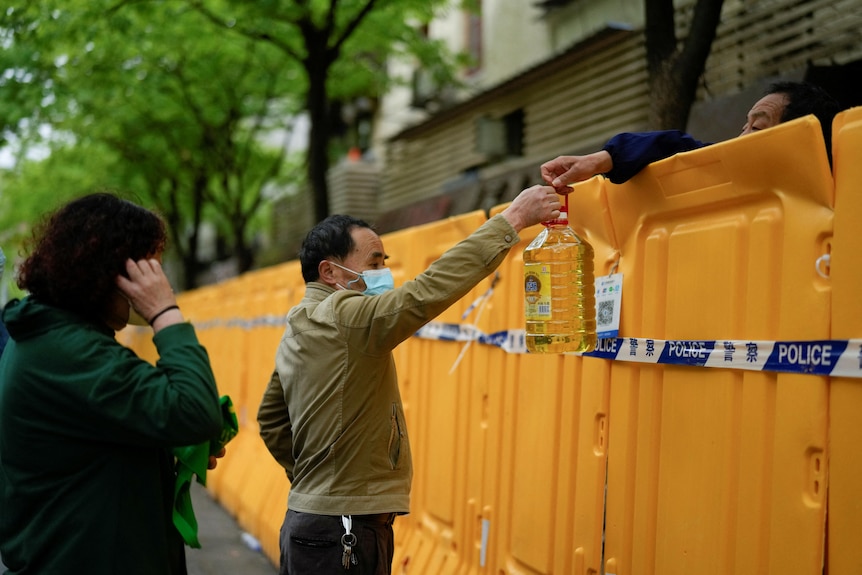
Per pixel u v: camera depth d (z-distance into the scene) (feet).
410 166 54.75
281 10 36.86
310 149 39.50
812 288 8.04
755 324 8.71
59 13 32.58
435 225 15.93
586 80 34.94
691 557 9.41
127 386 7.11
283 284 27.09
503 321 13.83
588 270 11.02
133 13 38.58
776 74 24.89
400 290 9.42
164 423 7.07
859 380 7.52
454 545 15.11
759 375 8.64
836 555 7.65
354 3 42.52
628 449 10.60
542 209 9.56
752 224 8.82
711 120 24.63
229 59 51.78
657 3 18.67
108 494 7.29
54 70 37.29
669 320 9.93
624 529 10.55
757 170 8.64
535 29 45.29
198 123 57.88
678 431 9.74
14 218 80.84
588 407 11.43
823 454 7.84
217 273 97.14
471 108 45.09
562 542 11.84
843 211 7.72
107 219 7.55
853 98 21.80
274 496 23.11
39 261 7.49
